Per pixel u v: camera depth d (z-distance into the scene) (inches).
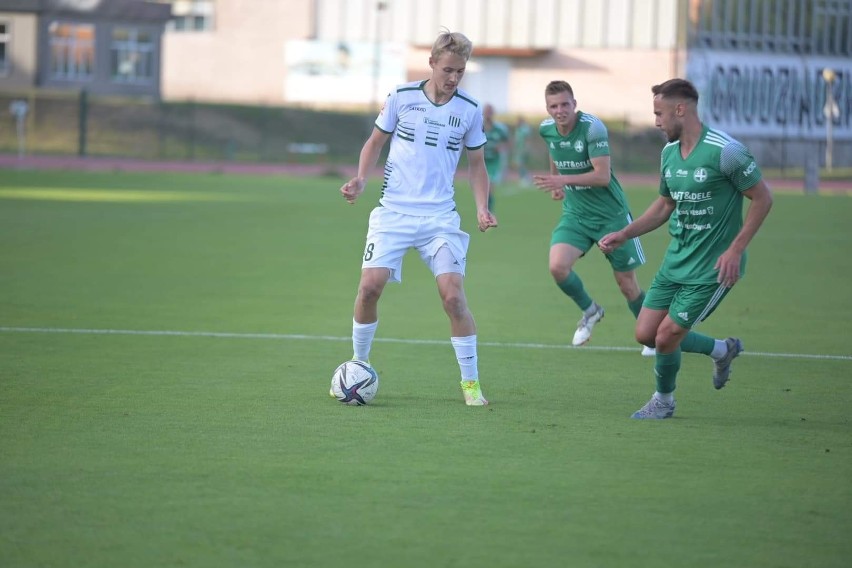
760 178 917.8
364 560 613.0
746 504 725.3
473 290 1894.7
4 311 1546.5
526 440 886.4
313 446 853.8
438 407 1009.5
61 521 671.1
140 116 6988.2
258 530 658.8
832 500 737.0
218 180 5068.9
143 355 1248.8
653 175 6879.9
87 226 2837.1
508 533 660.7
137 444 850.8
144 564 604.1
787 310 1723.7
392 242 1030.4
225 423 926.4
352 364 1015.6
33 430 890.1
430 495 732.7
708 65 7746.1
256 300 1715.1
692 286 944.9
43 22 7416.3
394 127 1031.0
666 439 900.6
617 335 1466.5
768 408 1037.2
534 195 4680.1
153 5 7736.2
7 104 6806.1
